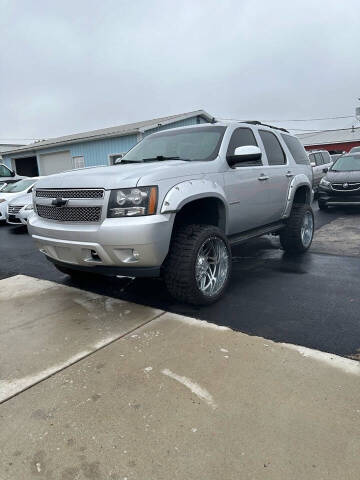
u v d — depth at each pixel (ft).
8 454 6.06
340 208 34.14
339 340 9.33
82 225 10.72
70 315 11.43
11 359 8.96
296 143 19.57
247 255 18.79
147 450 6.01
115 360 8.68
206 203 12.52
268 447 5.96
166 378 7.89
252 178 14.28
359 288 13.12
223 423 6.52
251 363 8.36
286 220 17.90
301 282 14.03
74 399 7.34
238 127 14.64
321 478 5.38
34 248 23.21
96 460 5.86
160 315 11.16
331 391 7.28
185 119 60.03
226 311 11.41
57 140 74.59
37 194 12.50
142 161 13.56
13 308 12.26
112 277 15.23
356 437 6.09
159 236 10.01
